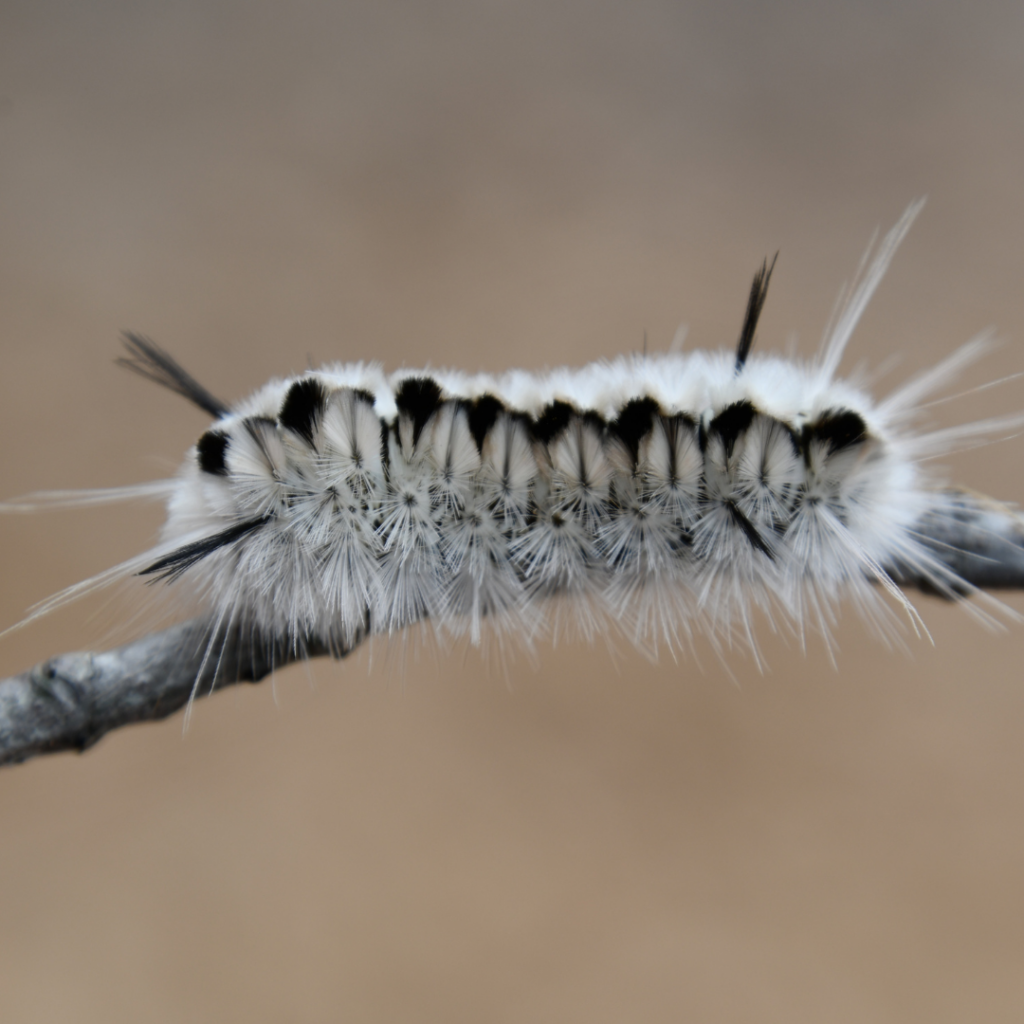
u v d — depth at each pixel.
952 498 0.24
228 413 0.24
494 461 0.23
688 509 0.23
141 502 0.28
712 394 0.23
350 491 0.23
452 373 0.24
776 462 0.23
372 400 0.23
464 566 0.23
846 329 0.24
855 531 0.23
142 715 0.23
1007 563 0.23
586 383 0.24
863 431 0.23
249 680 0.23
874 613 0.24
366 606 0.23
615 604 0.24
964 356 0.24
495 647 0.24
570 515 0.23
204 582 0.23
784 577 0.24
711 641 0.24
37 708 0.23
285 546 0.23
